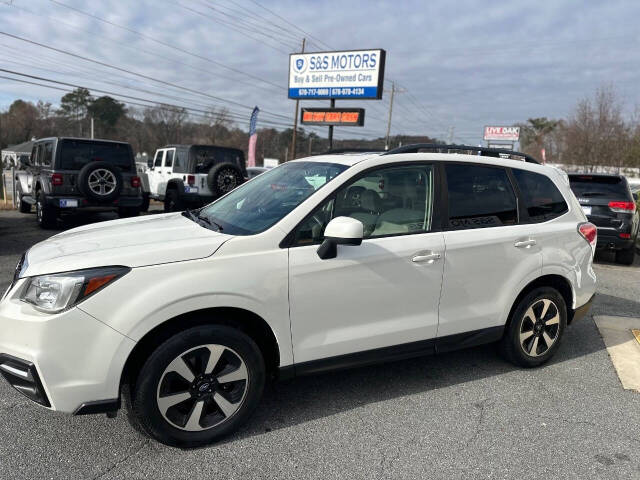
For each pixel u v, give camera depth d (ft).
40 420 10.18
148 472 8.66
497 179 12.85
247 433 10.03
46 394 8.23
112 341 8.37
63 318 8.15
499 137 227.20
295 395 11.78
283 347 9.92
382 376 13.00
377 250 10.66
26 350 8.18
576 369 13.80
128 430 9.93
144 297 8.55
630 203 29.07
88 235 10.49
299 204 10.27
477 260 11.99
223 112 232.73
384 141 177.17
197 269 9.00
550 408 11.51
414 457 9.40
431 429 10.43
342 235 9.24
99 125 281.74
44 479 8.36
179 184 44.21
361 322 10.72
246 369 9.65
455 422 10.75
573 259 13.70
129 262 8.66
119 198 35.70
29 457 8.95
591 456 9.62
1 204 49.49
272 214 10.40
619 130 99.96
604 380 13.14
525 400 11.86
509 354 13.42
